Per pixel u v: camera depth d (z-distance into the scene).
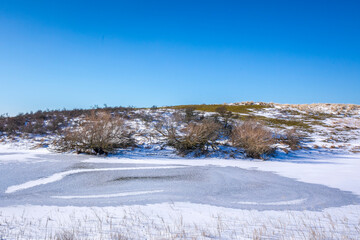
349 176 13.06
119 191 9.59
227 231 5.66
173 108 37.78
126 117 30.81
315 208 7.66
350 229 5.81
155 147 21.28
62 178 11.59
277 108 42.16
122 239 5.06
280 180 11.97
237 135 21.47
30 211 7.10
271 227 5.95
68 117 29.88
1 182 10.59
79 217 6.59
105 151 18.81
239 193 9.51
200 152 19.95
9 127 25.50
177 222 6.27
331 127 32.75
